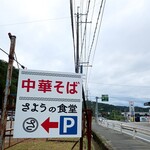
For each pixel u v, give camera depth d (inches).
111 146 414.9
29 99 172.1
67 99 177.8
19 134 165.9
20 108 169.8
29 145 499.2
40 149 455.5
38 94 173.9
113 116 3331.7
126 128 719.7
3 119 179.3
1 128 177.9
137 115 2925.7
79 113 177.5
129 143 462.3
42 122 170.6
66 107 176.4
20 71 175.0
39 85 175.5
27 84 173.9
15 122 167.2
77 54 430.0
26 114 169.6
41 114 171.8
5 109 181.2
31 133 167.6
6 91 185.0
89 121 192.5
